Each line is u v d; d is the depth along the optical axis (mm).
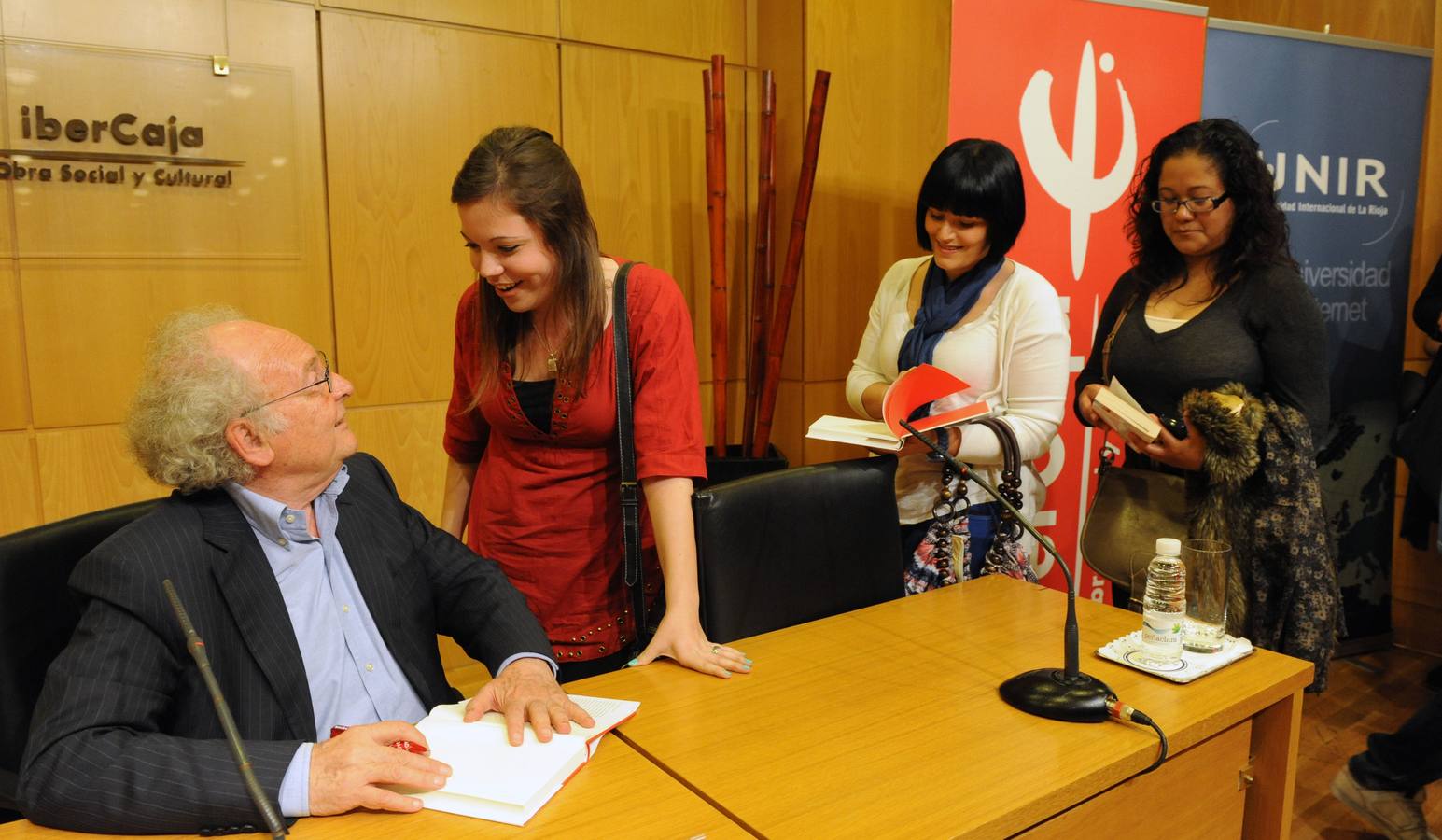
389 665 1383
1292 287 1999
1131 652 1508
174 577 1158
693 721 1310
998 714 1323
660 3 3232
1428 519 3135
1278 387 2033
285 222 2713
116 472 2578
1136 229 2242
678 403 1618
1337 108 3137
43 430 2484
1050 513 2977
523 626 1444
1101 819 1208
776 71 3375
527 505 1726
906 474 2133
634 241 3289
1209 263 2143
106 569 1134
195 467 1202
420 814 1065
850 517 1830
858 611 1745
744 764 1185
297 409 1242
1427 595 3549
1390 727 2900
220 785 1024
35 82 2375
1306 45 3074
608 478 1723
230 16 2578
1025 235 2838
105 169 2471
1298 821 2406
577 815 1067
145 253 2545
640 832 1034
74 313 2482
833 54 3271
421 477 3008
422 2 2832
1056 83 2797
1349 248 3207
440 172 2924
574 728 1231
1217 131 2027
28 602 1303
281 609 1242
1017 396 2109
